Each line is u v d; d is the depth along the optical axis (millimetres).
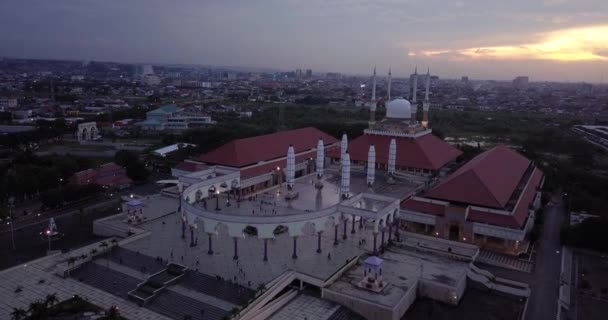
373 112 153000
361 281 75688
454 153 154250
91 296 73875
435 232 100250
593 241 95562
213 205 104312
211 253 86125
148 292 73312
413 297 76812
